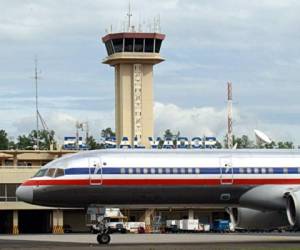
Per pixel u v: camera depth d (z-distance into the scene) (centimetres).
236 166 5831
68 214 12150
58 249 5041
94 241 6644
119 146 13925
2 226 11831
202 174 5766
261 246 5288
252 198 5853
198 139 13088
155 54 16200
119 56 16112
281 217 6075
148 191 5706
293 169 5888
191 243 5938
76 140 13738
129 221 11894
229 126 13725
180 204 5831
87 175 5631
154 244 5747
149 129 16212
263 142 7375
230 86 13775
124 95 16212
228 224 11181
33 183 5619
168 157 5784
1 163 13500
